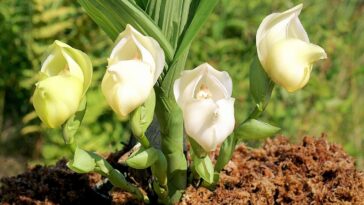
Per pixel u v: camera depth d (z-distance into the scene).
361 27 1.81
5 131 1.76
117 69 0.66
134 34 0.68
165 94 0.75
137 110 0.71
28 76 1.69
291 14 0.71
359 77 1.80
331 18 1.75
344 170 0.87
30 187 0.90
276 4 1.70
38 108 0.69
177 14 0.75
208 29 1.65
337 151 0.93
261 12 1.69
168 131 0.77
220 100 0.68
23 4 1.62
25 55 1.66
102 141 1.48
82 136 1.47
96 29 1.61
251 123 0.74
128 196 0.85
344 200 0.83
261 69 0.73
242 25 1.64
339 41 1.70
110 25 0.74
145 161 0.73
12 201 0.88
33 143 1.73
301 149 0.91
